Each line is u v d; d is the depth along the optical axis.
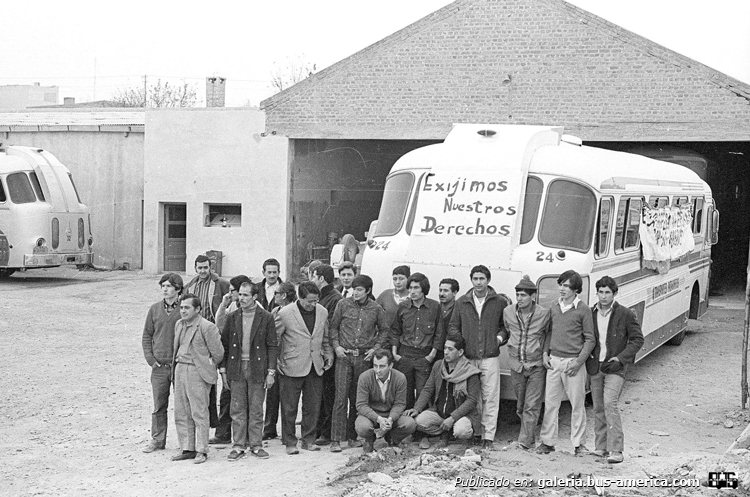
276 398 10.62
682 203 16.12
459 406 9.92
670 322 15.73
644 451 10.00
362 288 10.05
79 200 28.64
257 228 27.97
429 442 10.06
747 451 9.30
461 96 24.62
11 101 54.34
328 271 10.69
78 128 31.16
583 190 11.18
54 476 8.99
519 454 9.65
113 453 9.89
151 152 29.19
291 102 26.86
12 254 26.78
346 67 25.91
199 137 28.55
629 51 22.91
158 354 9.89
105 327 19.19
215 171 28.41
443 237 11.16
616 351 9.35
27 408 11.98
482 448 9.93
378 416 9.71
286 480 8.79
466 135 11.84
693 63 22.30
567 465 9.19
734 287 27.80
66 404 12.23
